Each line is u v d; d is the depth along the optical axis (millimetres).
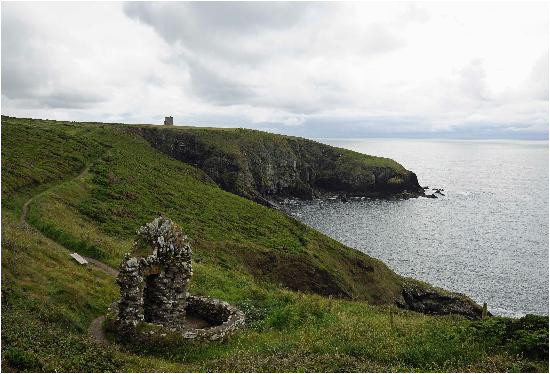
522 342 15180
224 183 138750
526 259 83625
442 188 191000
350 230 105250
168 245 18484
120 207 52094
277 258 53969
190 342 17422
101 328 18359
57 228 34688
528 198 166375
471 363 14391
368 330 18750
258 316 23562
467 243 95438
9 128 74312
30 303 17406
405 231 105312
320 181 166500
